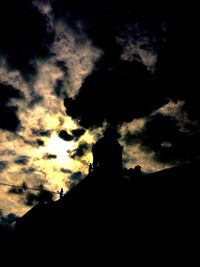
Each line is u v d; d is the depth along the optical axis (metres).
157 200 15.76
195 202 14.33
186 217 14.25
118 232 16.80
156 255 14.40
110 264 16.25
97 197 20.56
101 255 17.06
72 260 19.00
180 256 13.63
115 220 17.44
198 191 14.57
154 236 14.91
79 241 19.28
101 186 21.58
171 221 14.64
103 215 18.61
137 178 18.81
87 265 17.61
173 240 14.16
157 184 16.66
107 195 19.75
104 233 17.72
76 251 19.06
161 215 15.13
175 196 15.20
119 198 18.33
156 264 14.20
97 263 17.03
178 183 15.67
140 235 15.52
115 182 21.39
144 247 15.05
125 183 19.89
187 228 13.99
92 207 20.14
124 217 16.92
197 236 13.56
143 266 14.62
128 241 15.95
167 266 13.80
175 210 14.76
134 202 16.89
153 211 15.54
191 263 13.20
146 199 16.33
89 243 18.39
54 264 20.38
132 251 15.46
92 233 18.59
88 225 19.33
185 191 15.02
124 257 15.69
